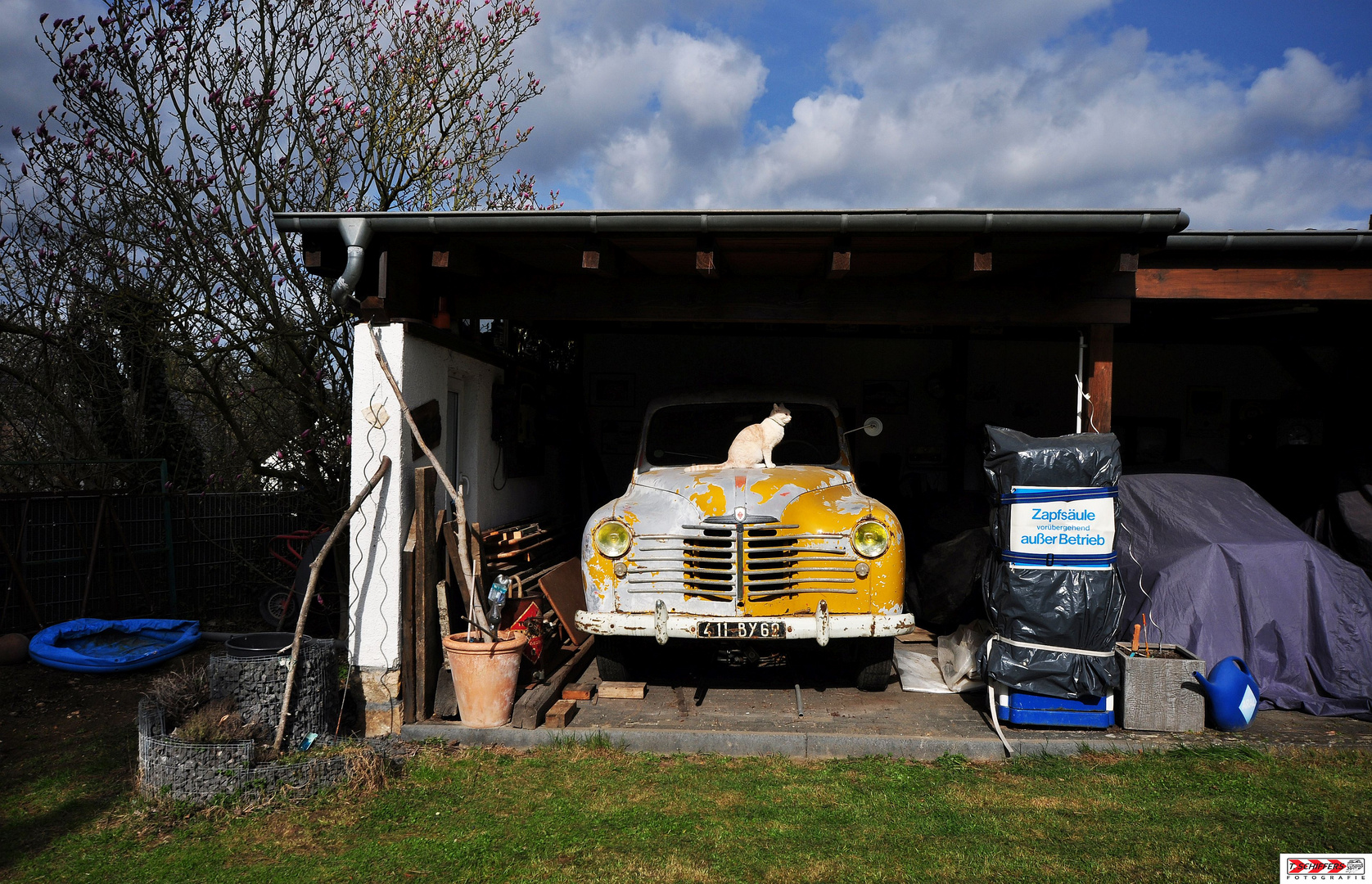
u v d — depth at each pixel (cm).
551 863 332
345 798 391
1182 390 937
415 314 535
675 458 640
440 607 496
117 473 809
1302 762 427
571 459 905
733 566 496
